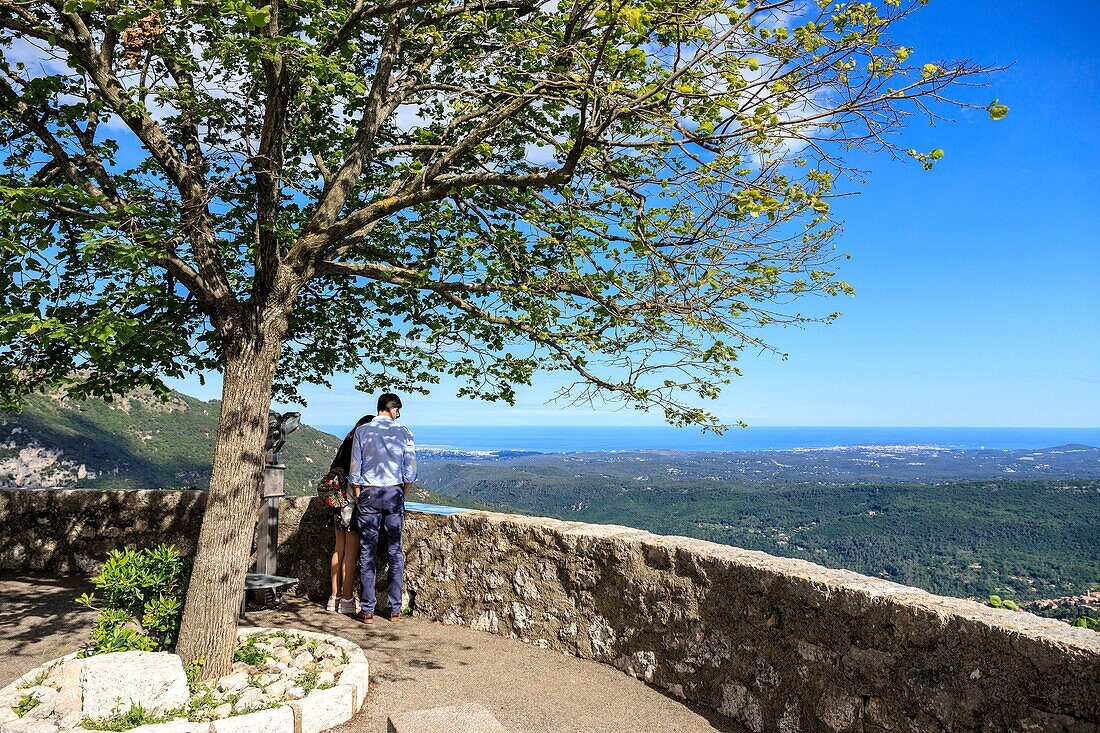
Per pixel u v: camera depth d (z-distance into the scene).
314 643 4.87
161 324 5.21
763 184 4.04
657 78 4.43
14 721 3.42
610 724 4.12
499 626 5.87
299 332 7.09
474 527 6.12
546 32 4.89
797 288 4.49
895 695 3.29
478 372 6.21
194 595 4.27
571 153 4.26
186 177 4.84
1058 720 2.63
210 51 3.84
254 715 3.59
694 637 4.53
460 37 5.41
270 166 4.57
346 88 5.87
